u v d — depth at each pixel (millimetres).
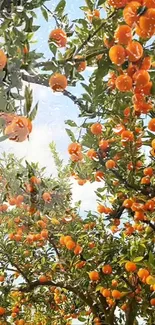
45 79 1239
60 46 1314
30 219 3545
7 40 1162
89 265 4617
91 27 1590
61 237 4504
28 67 1197
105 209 4445
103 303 5004
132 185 3730
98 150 3209
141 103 1629
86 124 2408
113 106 2402
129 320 4648
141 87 1474
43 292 6488
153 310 4609
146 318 5113
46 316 6719
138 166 3771
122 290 4434
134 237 4551
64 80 1242
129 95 2312
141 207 3822
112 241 4598
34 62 1206
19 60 1139
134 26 1300
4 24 1153
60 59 1331
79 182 3529
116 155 3350
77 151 2031
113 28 1486
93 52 1469
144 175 3863
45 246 5516
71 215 4359
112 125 3023
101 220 4629
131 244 3949
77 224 4523
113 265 4418
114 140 3229
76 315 6414
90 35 1460
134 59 1345
